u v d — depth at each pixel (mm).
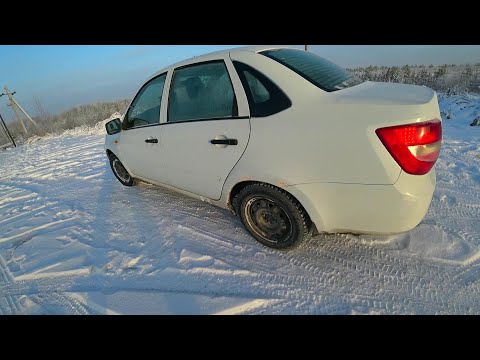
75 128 13266
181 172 2736
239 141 2102
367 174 1653
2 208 4387
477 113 5992
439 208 2709
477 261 2031
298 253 2312
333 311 1820
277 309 1872
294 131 1840
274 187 2053
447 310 1739
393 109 1572
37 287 2361
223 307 1917
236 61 2150
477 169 3447
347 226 1916
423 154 1576
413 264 2080
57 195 4480
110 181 4684
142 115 3084
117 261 2531
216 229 2789
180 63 2562
